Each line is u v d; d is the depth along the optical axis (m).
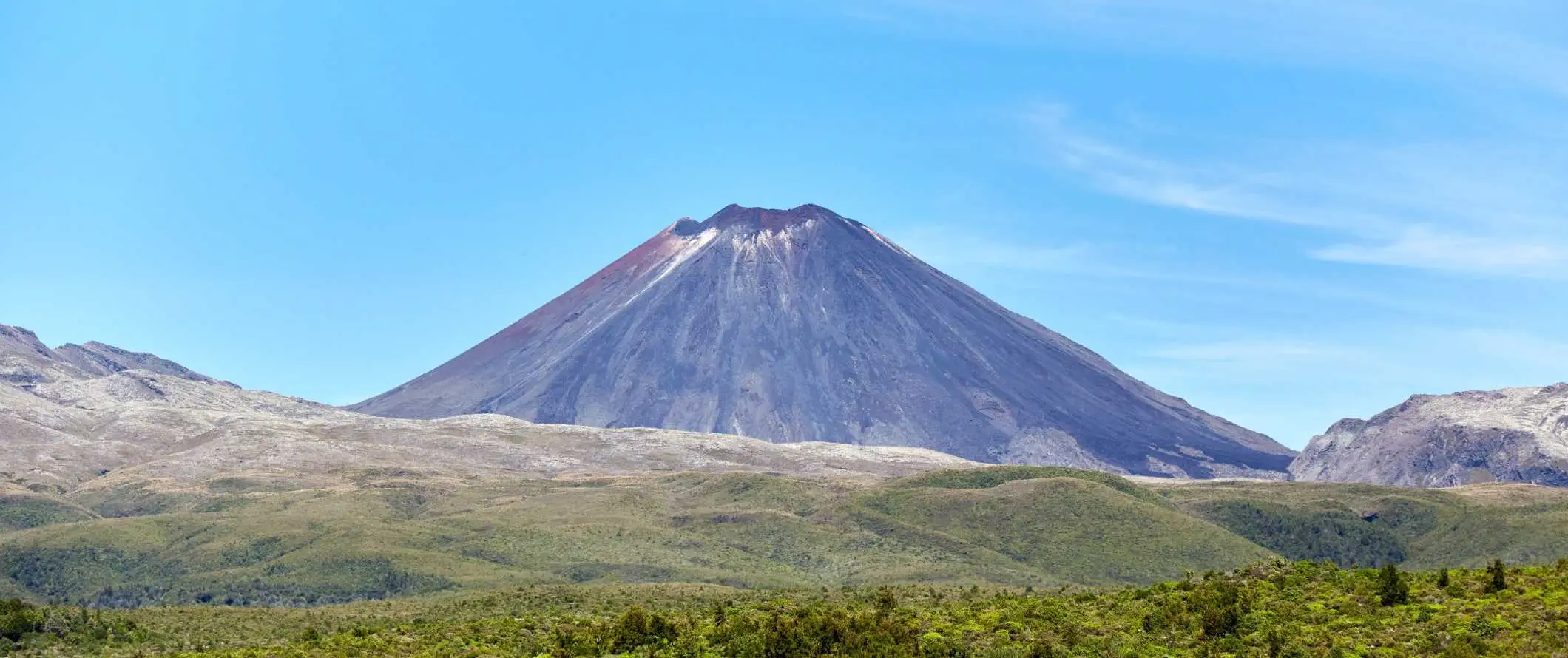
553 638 90.12
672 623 90.12
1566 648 66.38
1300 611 77.12
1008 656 74.69
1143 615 81.12
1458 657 66.56
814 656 78.12
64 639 99.50
